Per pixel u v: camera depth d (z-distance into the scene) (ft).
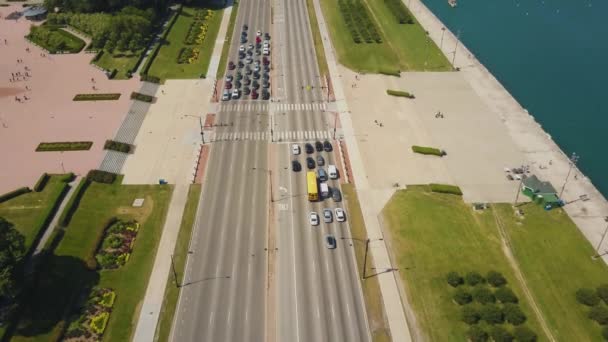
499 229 510.58
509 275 461.37
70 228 497.05
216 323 420.77
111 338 408.46
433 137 651.66
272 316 427.33
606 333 406.82
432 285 453.58
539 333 412.77
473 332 408.05
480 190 562.25
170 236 500.74
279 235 503.20
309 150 619.26
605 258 479.41
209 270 466.29
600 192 585.63
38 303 425.69
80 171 572.51
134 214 524.11
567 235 504.02
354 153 622.13
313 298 442.09
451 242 495.41
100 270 462.60
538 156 619.67
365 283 456.45
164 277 459.32
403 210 533.55
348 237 502.38
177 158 606.96
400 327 420.36
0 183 552.00
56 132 635.66
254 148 627.46
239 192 556.92
